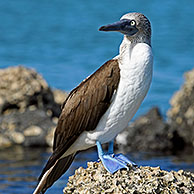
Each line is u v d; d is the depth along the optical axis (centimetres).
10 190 1270
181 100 1786
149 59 837
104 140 893
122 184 792
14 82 1775
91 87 878
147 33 859
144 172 816
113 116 866
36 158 1550
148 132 1695
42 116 1750
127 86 844
